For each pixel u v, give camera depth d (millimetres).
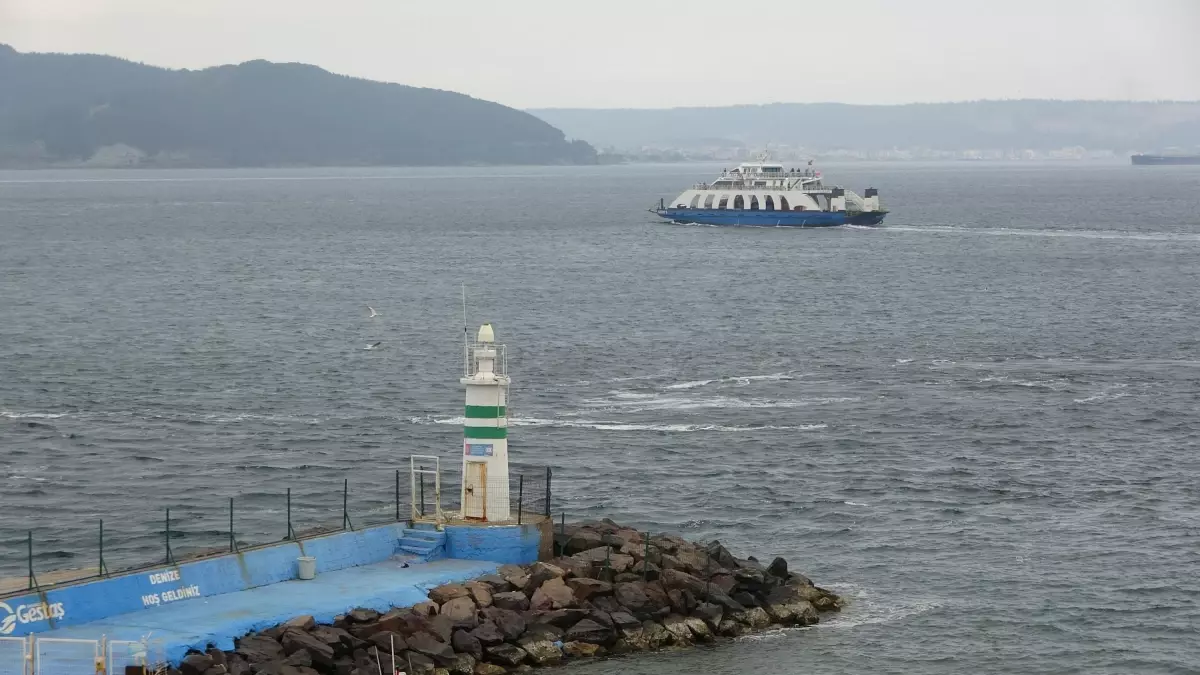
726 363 103812
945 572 53000
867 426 80875
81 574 40156
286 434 77625
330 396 89062
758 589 47094
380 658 37594
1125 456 73562
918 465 71375
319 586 41250
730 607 44969
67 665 34562
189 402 86812
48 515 60125
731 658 42406
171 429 78750
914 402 88250
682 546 48750
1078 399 89250
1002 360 105875
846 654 43562
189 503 62312
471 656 39094
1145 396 90312
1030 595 50312
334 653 37281
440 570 43219
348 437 77000
